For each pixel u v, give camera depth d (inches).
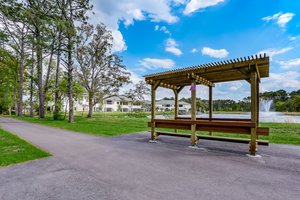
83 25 812.0
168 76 291.3
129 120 774.5
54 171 157.0
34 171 156.6
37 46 755.4
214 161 189.3
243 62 215.9
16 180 136.9
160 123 307.1
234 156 209.5
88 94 992.2
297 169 164.4
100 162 184.1
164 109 2539.4
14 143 261.3
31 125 542.3
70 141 297.6
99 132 400.2
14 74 1080.8
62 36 705.0
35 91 1268.5
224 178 142.9
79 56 870.4
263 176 147.4
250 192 119.0
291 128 442.3
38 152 214.7
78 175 147.9
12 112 1728.6
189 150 239.8
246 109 1985.7
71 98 653.3
